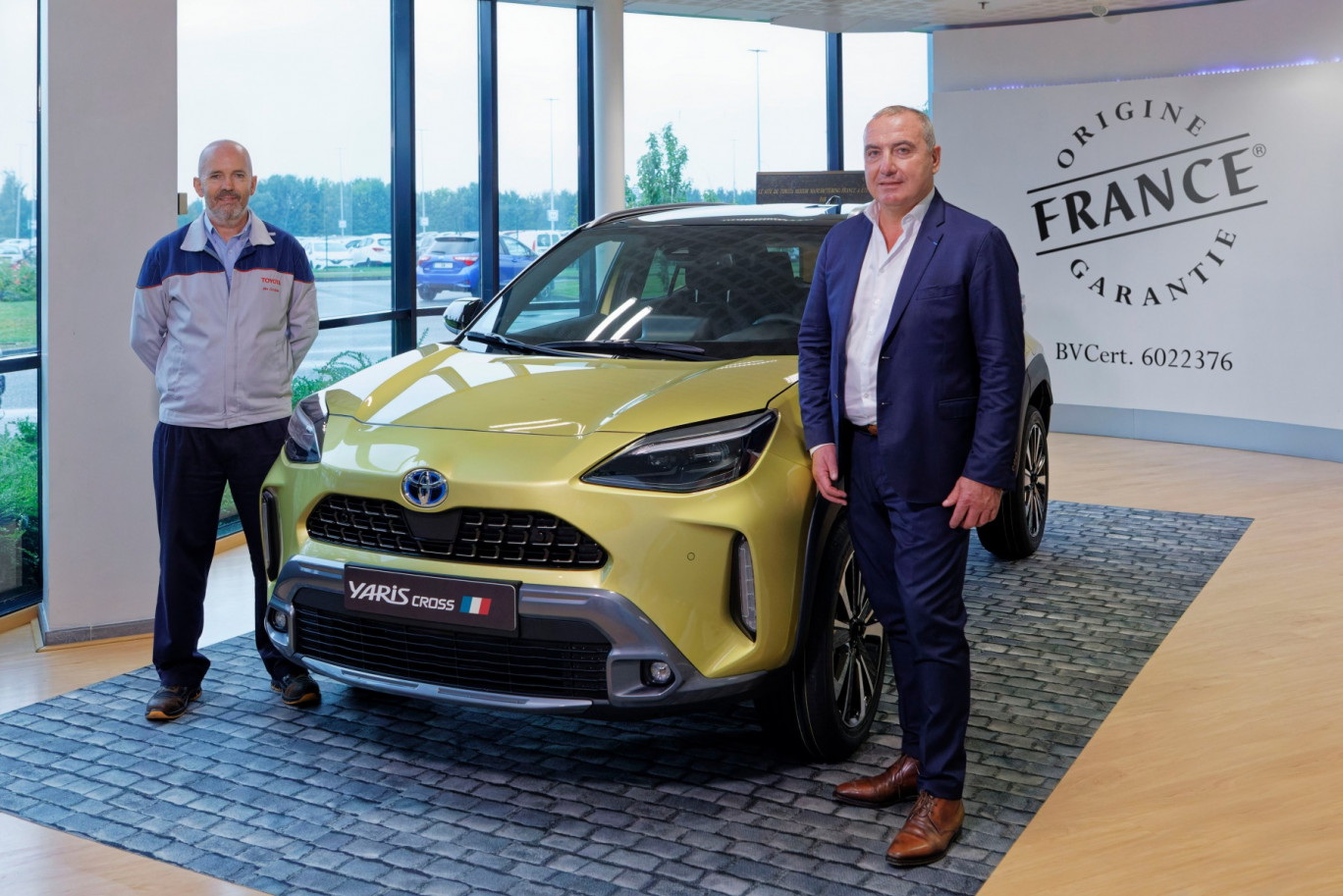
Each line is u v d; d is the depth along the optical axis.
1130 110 7.18
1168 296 7.18
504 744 2.91
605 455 2.44
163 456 3.14
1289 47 6.70
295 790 2.66
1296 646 3.63
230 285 3.14
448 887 2.23
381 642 2.62
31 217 4.21
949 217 2.32
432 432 2.61
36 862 2.34
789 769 2.75
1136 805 2.58
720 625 2.44
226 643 3.71
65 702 3.25
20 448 4.23
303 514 2.71
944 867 2.31
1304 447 6.76
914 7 7.29
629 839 2.41
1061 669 3.43
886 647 2.92
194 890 2.23
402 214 7.01
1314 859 2.35
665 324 3.12
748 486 2.45
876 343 2.37
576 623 2.39
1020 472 4.40
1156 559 4.63
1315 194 6.57
